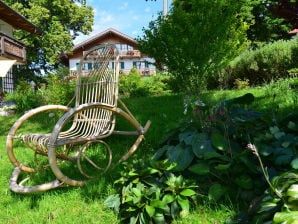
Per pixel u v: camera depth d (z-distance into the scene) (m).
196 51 7.84
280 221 2.04
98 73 4.61
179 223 2.78
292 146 3.03
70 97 10.38
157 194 2.88
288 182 2.36
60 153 4.09
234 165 3.03
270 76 11.75
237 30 8.44
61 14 36.44
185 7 8.31
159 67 9.30
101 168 3.97
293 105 5.58
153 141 4.93
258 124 3.59
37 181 3.89
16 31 32.53
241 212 2.66
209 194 2.95
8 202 3.47
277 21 22.05
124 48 45.44
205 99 7.59
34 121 7.64
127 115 4.28
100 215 3.03
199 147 3.27
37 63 38.56
